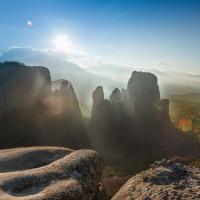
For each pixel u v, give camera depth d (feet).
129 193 72.13
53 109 411.75
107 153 405.59
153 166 83.05
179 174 76.54
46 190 75.20
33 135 370.12
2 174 84.58
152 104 506.48
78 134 416.46
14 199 67.67
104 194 103.76
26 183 79.15
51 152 116.16
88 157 99.30
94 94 483.51
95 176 98.37
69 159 95.86
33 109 391.24
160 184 72.18
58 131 398.83
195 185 69.92
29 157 109.09
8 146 344.28
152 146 444.14
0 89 369.91
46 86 420.77
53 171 86.89
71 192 76.23
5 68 389.80
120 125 465.88
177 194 65.67
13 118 369.71
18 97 379.14
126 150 417.49
